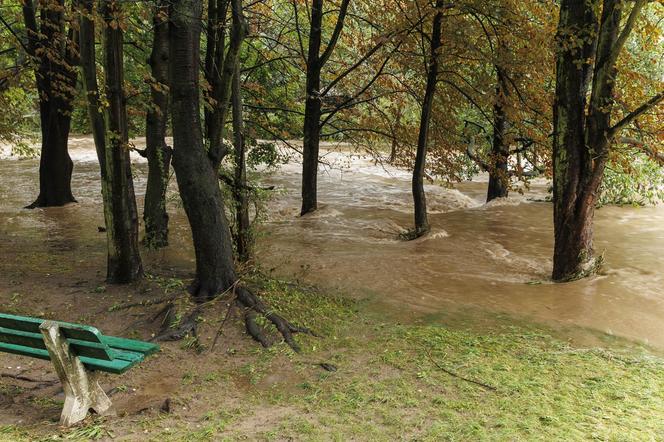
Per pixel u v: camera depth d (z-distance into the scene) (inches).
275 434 173.6
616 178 636.7
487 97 514.3
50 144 637.9
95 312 274.4
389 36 515.5
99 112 313.1
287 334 250.5
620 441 168.9
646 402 197.8
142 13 413.4
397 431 176.1
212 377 215.6
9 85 547.8
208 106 345.4
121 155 307.7
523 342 262.4
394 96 658.2
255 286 300.8
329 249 459.8
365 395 200.8
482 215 629.0
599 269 382.3
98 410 181.2
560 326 289.0
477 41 532.7
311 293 319.6
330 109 637.3
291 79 704.4
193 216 282.0
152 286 308.2
